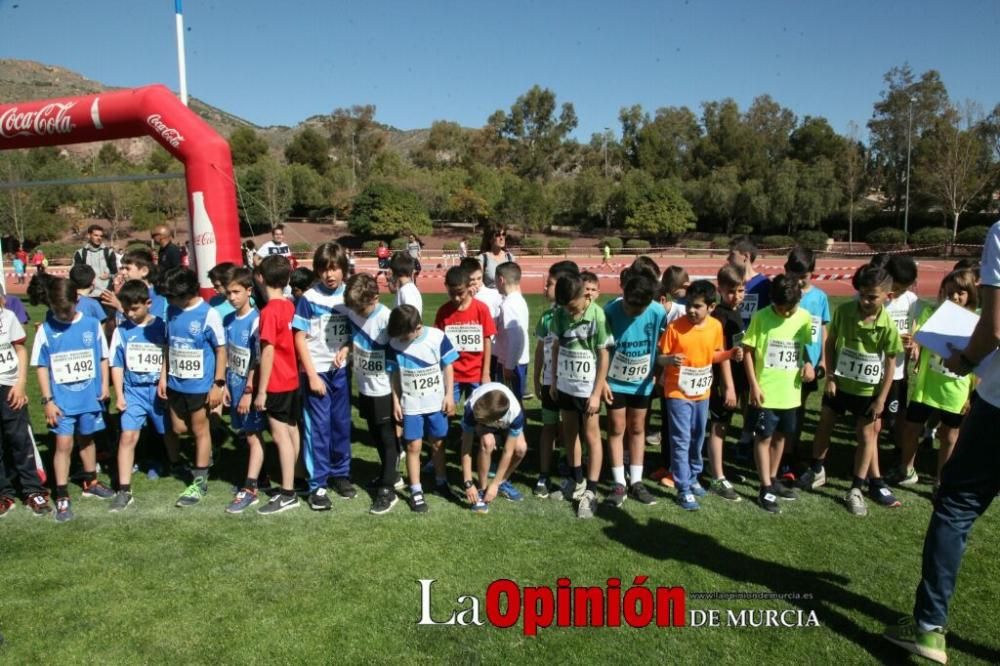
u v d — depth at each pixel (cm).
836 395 477
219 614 340
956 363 317
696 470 487
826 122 6134
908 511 467
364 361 459
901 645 314
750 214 5141
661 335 487
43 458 576
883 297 444
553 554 403
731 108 6438
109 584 368
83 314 481
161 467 541
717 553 405
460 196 5581
